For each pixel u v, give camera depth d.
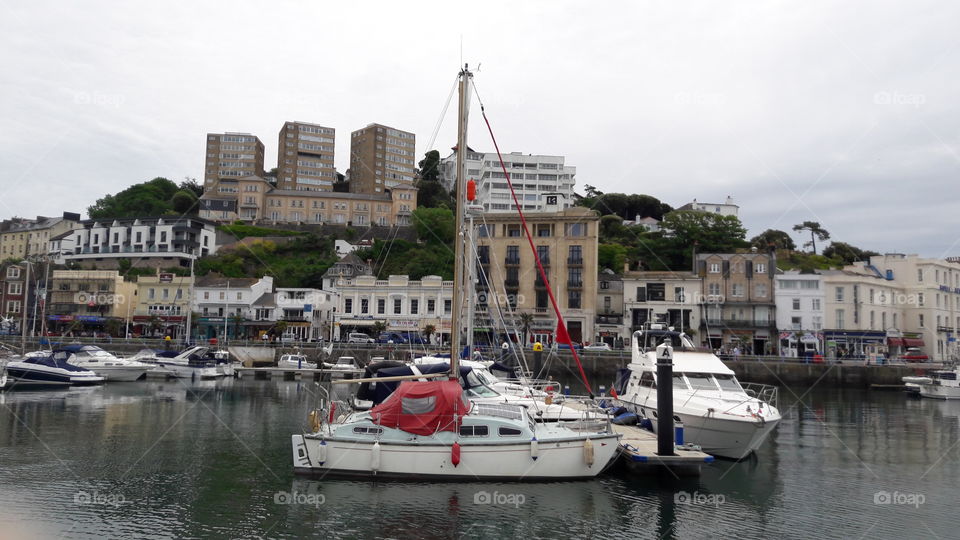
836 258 105.56
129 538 15.13
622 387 32.00
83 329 82.69
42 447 24.38
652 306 73.88
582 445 19.92
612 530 16.45
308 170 157.38
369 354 62.50
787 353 71.19
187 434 27.59
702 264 74.62
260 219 132.25
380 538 15.52
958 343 78.50
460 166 22.28
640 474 21.03
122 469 21.23
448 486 19.06
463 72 22.95
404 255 105.06
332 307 77.69
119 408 35.19
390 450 19.33
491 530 16.17
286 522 16.38
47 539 14.90
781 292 72.62
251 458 23.03
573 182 141.25
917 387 51.66
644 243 98.25
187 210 133.12
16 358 45.88
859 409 42.12
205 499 18.08
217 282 84.88
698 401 23.73
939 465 23.95
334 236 120.56
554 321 73.44
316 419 20.66
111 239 109.00
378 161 159.50
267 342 67.50
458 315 21.05
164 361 53.19
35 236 127.81
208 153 154.50
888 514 18.06
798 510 18.33
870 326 72.69
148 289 85.69
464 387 24.92
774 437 30.03
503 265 75.31
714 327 72.56
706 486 20.36
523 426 19.52
